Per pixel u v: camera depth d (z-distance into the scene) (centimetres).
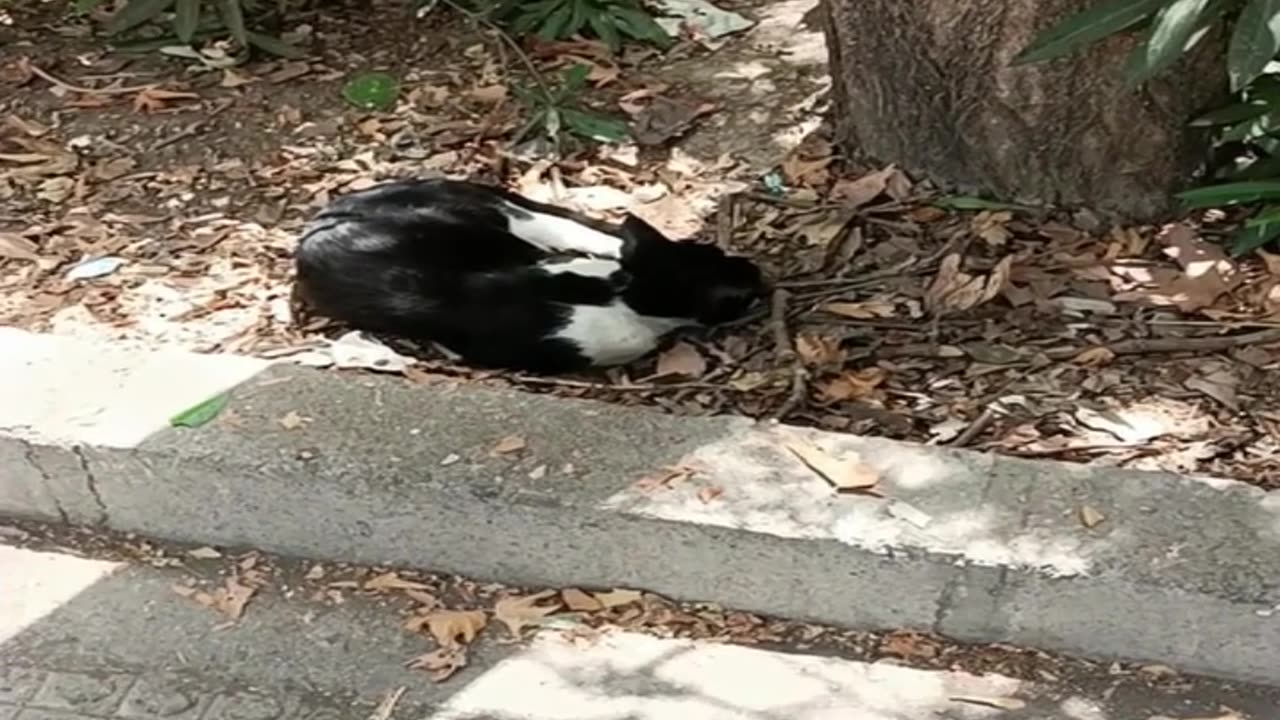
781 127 281
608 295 246
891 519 223
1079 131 256
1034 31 252
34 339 245
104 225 268
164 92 290
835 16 266
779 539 222
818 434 231
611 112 285
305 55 297
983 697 221
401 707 221
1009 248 257
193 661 225
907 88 263
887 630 227
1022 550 220
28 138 283
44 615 230
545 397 237
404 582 232
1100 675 222
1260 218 248
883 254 258
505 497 227
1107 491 224
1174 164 259
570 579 231
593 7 298
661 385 244
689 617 229
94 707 222
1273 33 229
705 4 307
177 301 256
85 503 237
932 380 241
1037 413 237
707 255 250
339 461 230
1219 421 235
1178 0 235
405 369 246
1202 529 221
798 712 220
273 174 276
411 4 307
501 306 245
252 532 235
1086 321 247
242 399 237
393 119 285
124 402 237
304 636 227
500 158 277
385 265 248
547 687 222
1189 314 247
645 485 227
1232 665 221
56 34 304
